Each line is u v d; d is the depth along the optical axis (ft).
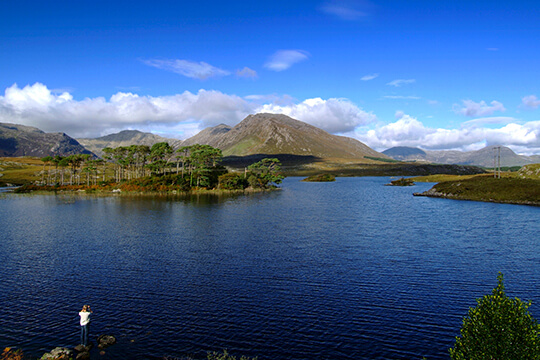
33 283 123.24
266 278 128.06
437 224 241.96
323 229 221.66
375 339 86.53
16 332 90.22
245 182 593.01
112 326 92.89
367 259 152.56
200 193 507.71
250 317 97.55
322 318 97.19
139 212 300.40
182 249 169.27
